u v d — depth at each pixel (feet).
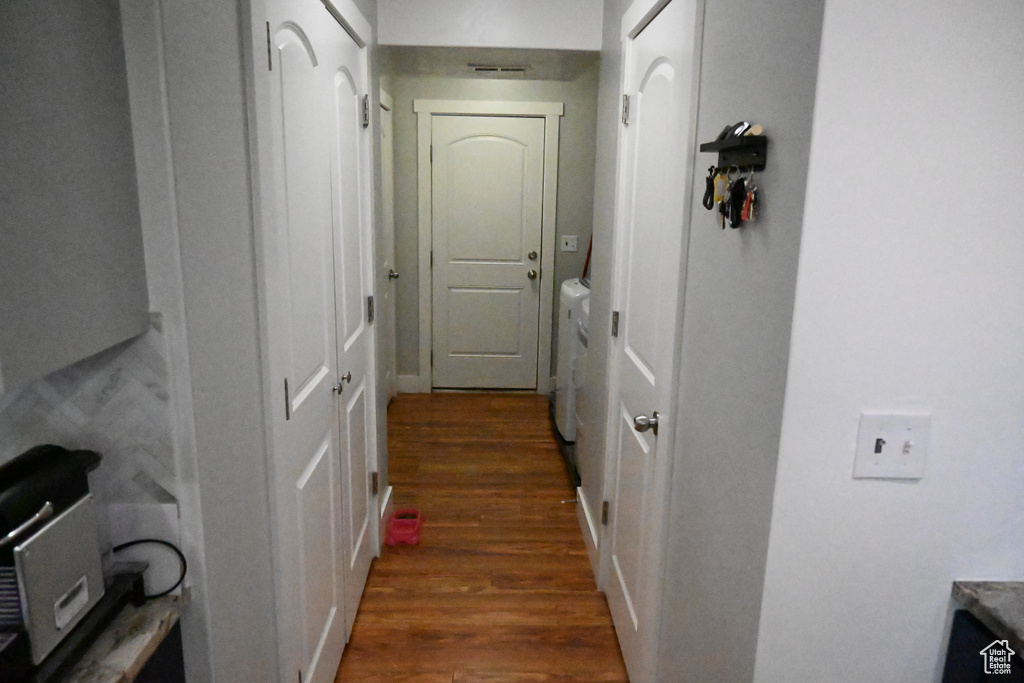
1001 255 3.11
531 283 14.80
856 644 3.57
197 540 3.59
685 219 4.73
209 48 3.47
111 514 3.54
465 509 9.88
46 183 2.62
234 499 3.95
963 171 3.02
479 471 11.20
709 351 4.29
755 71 3.56
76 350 2.82
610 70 7.58
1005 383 3.25
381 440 8.79
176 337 3.38
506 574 8.24
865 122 2.95
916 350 3.19
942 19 2.88
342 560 6.55
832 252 3.06
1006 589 3.43
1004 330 3.19
